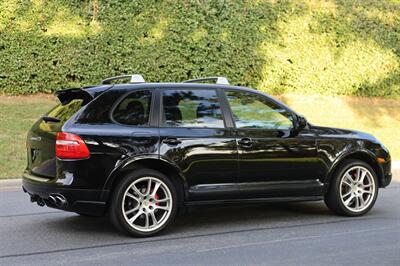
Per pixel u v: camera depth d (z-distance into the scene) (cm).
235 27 2052
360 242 717
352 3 2277
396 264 626
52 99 1842
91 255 655
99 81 1872
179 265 618
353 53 2266
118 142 712
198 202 755
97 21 1872
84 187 695
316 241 721
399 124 2073
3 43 1789
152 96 757
